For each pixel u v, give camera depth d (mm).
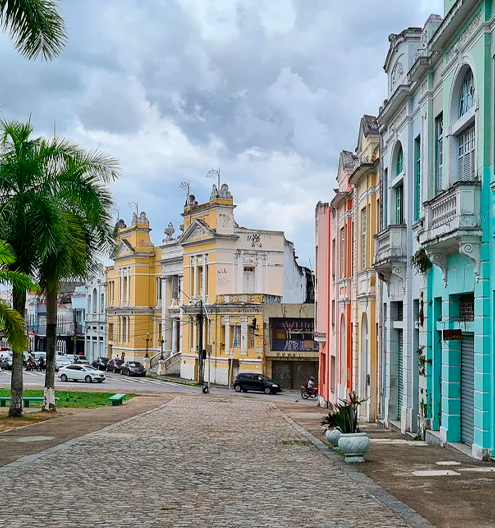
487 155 14258
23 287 20781
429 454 15109
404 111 21000
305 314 57375
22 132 22906
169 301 75875
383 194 23891
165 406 31375
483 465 13406
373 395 25656
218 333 61938
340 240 34281
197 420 23891
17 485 11336
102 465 13406
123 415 25250
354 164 32750
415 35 20938
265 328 57375
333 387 36250
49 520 9008
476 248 14328
